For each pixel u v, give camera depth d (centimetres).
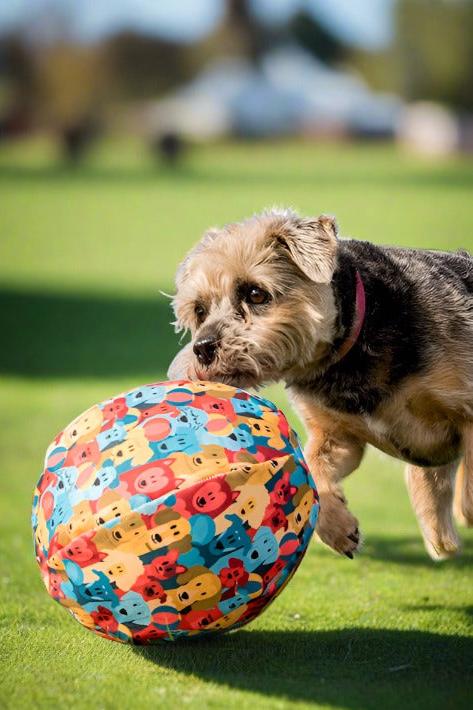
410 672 451
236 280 516
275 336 507
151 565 414
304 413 552
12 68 10556
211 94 8281
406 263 549
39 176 4725
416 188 3859
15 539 717
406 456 556
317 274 491
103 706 408
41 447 957
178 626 430
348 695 418
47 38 10606
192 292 533
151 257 2456
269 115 7950
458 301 538
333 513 529
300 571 643
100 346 1450
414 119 7431
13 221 3212
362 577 629
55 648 491
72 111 10306
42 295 1938
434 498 603
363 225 2675
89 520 417
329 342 516
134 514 411
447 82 9244
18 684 436
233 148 7638
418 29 9450
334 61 11031
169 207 3412
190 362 512
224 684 436
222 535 415
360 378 521
